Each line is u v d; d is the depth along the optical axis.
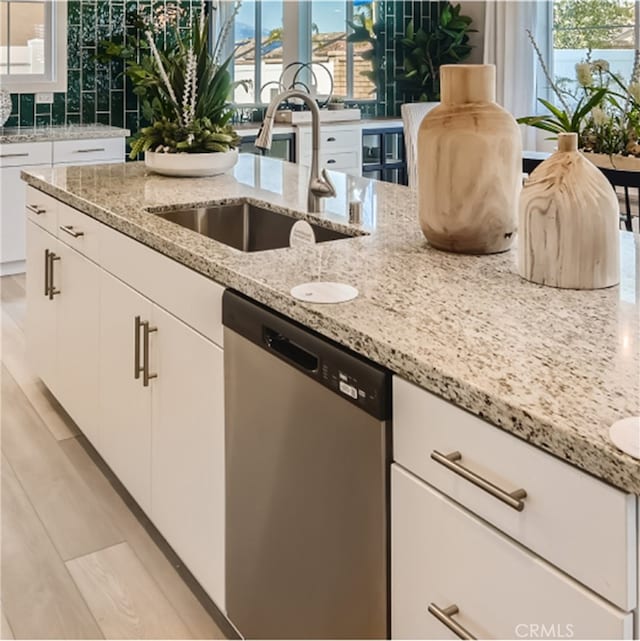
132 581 2.10
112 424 2.44
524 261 1.50
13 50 5.63
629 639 0.85
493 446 0.99
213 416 1.77
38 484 2.60
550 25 6.23
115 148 5.54
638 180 2.40
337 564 1.35
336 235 2.09
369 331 1.22
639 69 2.70
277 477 1.51
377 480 1.22
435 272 1.58
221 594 1.82
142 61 5.89
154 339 2.05
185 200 2.44
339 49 7.01
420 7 7.38
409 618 1.19
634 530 0.84
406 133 4.64
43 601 2.01
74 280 2.67
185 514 1.97
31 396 3.32
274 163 3.38
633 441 0.85
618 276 1.47
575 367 1.07
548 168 1.46
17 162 5.13
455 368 1.07
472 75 1.63
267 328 1.49
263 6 6.56
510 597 0.99
